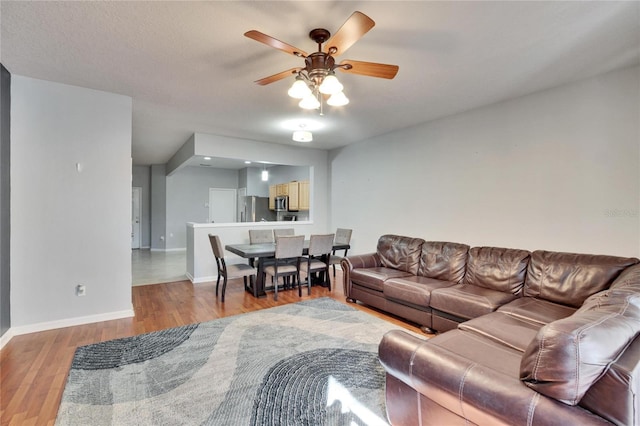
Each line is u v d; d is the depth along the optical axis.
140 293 4.44
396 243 4.16
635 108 2.75
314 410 1.87
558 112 3.22
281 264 4.71
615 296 1.50
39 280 3.06
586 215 3.04
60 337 2.91
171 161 7.89
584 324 1.13
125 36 2.28
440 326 2.93
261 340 2.85
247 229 5.64
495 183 3.75
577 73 2.91
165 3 1.90
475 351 1.68
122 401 1.94
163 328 3.14
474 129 3.96
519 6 1.94
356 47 2.45
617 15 2.03
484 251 3.24
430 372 1.41
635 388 1.00
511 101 3.58
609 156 2.90
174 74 2.93
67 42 2.36
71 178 3.21
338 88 2.08
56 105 3.13
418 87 3.23
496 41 2.35
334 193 6.50
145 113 4.10
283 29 2.19
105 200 3.37
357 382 2.17
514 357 1.61
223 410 1.86
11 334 2.89
